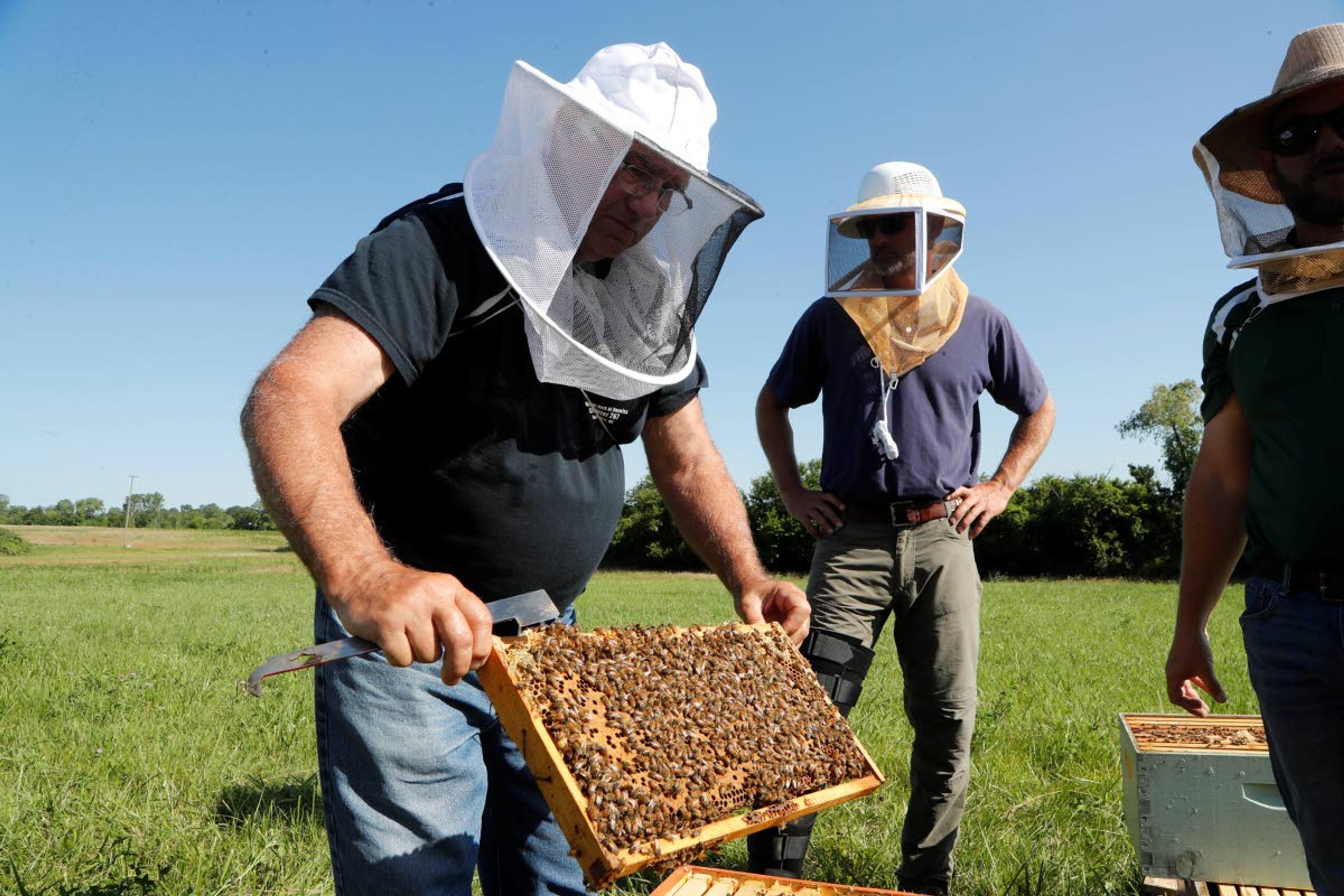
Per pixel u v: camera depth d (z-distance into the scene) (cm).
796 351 482
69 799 477
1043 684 955
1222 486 304
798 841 387
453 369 238
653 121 232
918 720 430
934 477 435
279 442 190
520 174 223
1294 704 261
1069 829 472
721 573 290
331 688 239
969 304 466
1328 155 252
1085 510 5119
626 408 265
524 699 180
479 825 250
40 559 6481
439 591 173
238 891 376
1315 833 261
